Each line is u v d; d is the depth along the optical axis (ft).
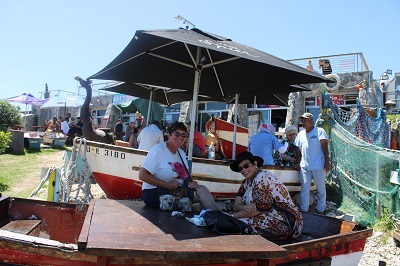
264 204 12.76
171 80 22.68
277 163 27.30
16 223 13.92
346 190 26.25
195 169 22.41
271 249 8.59
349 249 11.85
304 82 17.40
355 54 54.80
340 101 53.83
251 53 14.15
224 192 23.68
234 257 8.28
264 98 30.78
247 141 28.99
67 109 94.32
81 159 24.06
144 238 9.04
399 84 73.15
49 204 14.85
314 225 14.90
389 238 19.13
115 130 59.41
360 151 24.62
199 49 16.84
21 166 38.47
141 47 16.28
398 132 51.88
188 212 12.82
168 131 13.94
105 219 10.91
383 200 22.00
